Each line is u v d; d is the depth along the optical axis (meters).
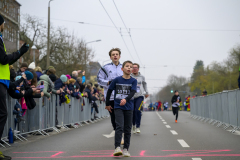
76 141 7.91
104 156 5.77
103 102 21.77
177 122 15.64
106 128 11.89
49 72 10.45
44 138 8.55
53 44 40.25
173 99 15.69
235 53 61.81
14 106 7.68
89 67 42.69
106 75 7.39
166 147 6.84
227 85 67.12
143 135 9.28
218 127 12.25
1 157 5.17
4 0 17.09
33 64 10.20
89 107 15.79
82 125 13.62
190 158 5.52
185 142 7.64
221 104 13.00
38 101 9.23
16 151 6.33
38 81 9.80
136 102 9.70
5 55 5.12
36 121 9.13
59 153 6.09
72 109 12.55
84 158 5.57
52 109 10.44
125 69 5.94
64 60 40.50
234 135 9.20
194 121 16.56
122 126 5.78
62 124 11.38
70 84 12.38
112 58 7.45
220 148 6.66
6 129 7.31
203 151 6.28
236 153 6.02
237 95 10.49
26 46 5.50
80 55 40.97
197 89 85.44
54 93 10.58
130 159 5.48
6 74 5.30
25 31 38.34
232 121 11.18
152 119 18.77
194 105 21.16
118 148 5.67
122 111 5.86
